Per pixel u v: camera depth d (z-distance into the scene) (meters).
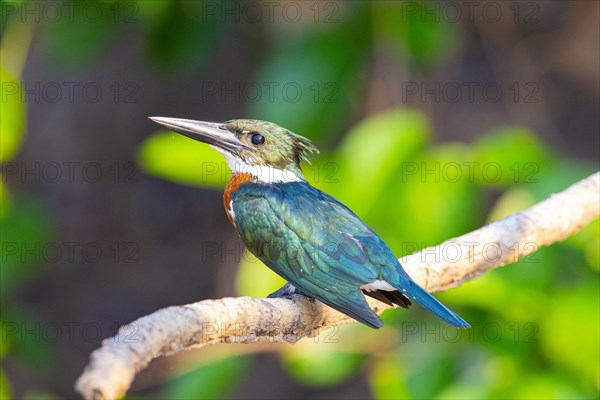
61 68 13.49
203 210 17.61
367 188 9.12
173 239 17.47
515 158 9.55
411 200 9.25
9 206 13.33
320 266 7.79
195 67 13.28
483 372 9.38
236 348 10.09
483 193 12.05
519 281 9.20
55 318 16.98
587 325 9.00
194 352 10.15
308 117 10.70
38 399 12.79
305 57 10.81
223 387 9.83
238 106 16.25
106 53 14.98
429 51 11.21
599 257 9.48
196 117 16.47
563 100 16.22
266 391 16.67
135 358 4.62
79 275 17.23
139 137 16.94
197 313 5.30
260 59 14.41
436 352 9.57
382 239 8.49
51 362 15.43
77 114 16.91
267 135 8.95
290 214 8.11
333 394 16.73
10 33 12.60
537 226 7.88
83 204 17.14
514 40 15.98
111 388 4.34
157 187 17.55
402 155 9.20
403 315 9.83
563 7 15.97
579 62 16.12
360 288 7.85
